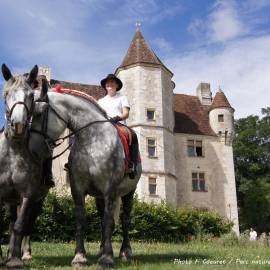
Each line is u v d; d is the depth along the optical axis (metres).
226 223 24.70
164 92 41.59
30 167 7.23
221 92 47.97
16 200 7.52
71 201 18.91
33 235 17.70
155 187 38.03
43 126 7.50
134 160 8.62
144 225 20.58
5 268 7.01
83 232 7.56
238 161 57.31
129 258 8.91
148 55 41.75
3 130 7.64
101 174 7.46
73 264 7.36
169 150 40.38
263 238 18.95
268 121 59.38
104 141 7.60
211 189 43.88
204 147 45.09
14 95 6.88
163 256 9.29
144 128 39.38
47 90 7.59
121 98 9.21
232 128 46.31
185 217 22.52
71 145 8.32
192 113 47.56
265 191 52.59
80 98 7.95
